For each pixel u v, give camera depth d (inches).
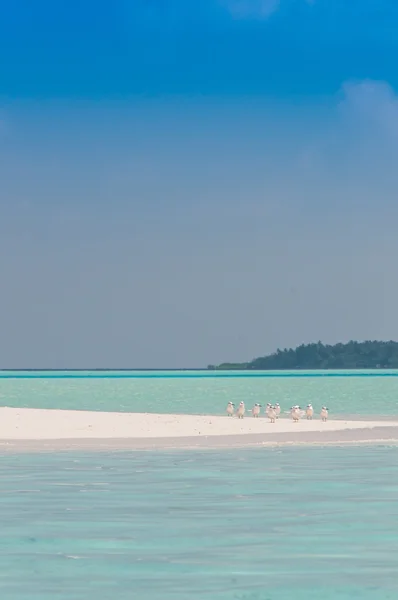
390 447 5083.7
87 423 6756.9
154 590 1811.0
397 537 2324.1
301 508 2773.1
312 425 7012.8
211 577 1914.4
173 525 2491.4
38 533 2381.9
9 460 4291.3
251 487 3262.8
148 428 6382.9
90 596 1764.3
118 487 3262.8
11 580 1891.0
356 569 1980.8
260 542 2267.5
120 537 2331.4
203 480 3464.6
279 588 1820.9
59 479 3496.6
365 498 2987.2
